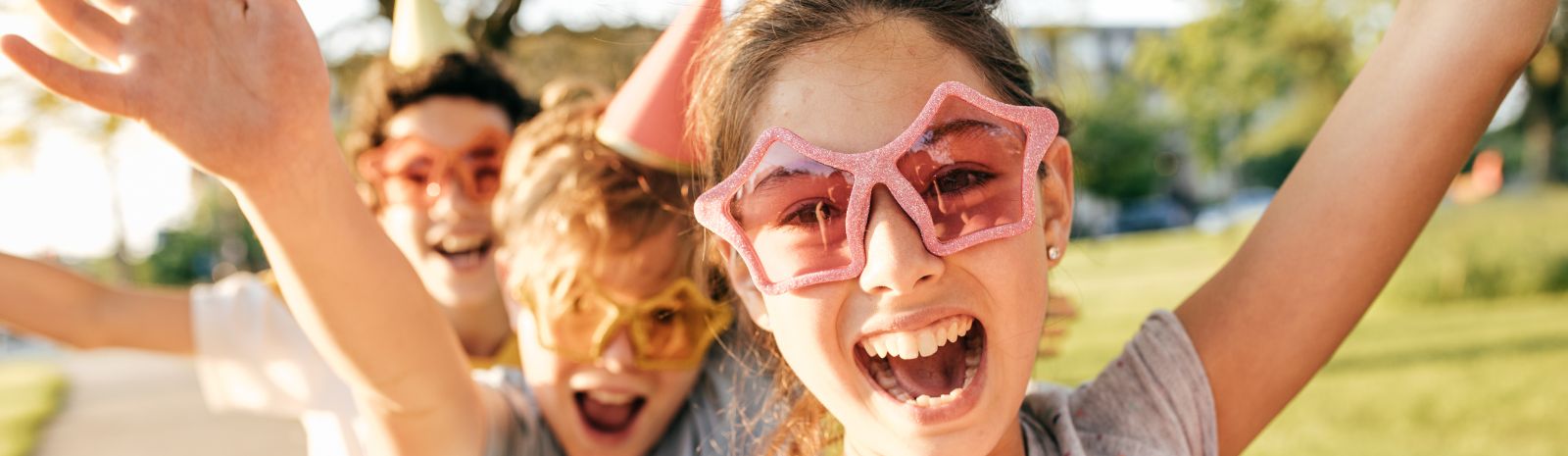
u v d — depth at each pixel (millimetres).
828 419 1754
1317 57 22812
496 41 5469
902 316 1350
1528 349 8695
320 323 1583
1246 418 1722
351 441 2912
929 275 1345
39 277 2820
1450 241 13852
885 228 1346
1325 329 1700
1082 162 2344
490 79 3311
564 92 2719
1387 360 8633
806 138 1406
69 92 1307
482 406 1878
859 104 1397
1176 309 1802
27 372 17016
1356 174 1692
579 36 5383
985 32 1567
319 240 1503
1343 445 5742
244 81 1396
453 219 3117
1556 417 6055
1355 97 1733
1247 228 23219
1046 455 1692
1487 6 1642
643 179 2059
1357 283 1690
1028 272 1409
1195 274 18234
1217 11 23250
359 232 1550
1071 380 7246
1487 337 9703
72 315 2834
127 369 15992
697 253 2076
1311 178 1735
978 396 1387
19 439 9164
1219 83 23906
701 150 1757
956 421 1377
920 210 1342
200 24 1376
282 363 3002
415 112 3189
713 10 2051
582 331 2051
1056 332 2361
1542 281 13344
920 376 1449
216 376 3018
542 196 2131
